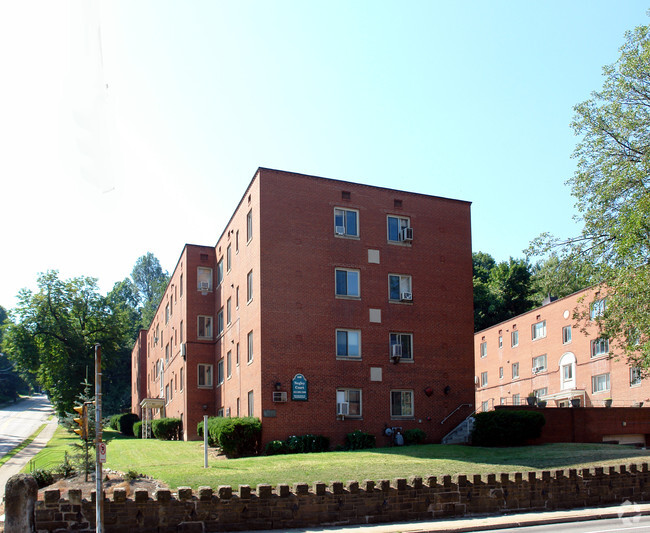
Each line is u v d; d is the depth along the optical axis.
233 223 38.31
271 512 17.22
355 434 31.39
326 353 32.34
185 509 16.56
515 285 77.25
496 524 17.28
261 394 30.62
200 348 43.34
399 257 35.16
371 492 18.22
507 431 29.19
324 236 33.53
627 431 32.81
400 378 33.78
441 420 34.22
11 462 40.34
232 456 29.30
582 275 31.00
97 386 15.41
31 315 68.56
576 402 34.06
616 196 29.42
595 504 21.08
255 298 32.44
